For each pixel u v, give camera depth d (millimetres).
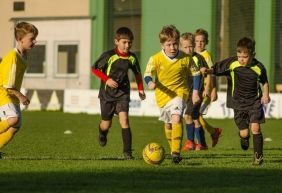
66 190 15445
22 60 20953
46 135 36062
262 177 18016
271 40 65625
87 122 49156
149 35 72500
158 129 42375
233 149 29109
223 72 21859
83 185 16219
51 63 78250
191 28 70250
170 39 22203
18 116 21156
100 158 23203
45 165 20391
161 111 22688
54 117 55688
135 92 60594
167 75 22406
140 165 20672
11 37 80562
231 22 67875
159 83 22516
